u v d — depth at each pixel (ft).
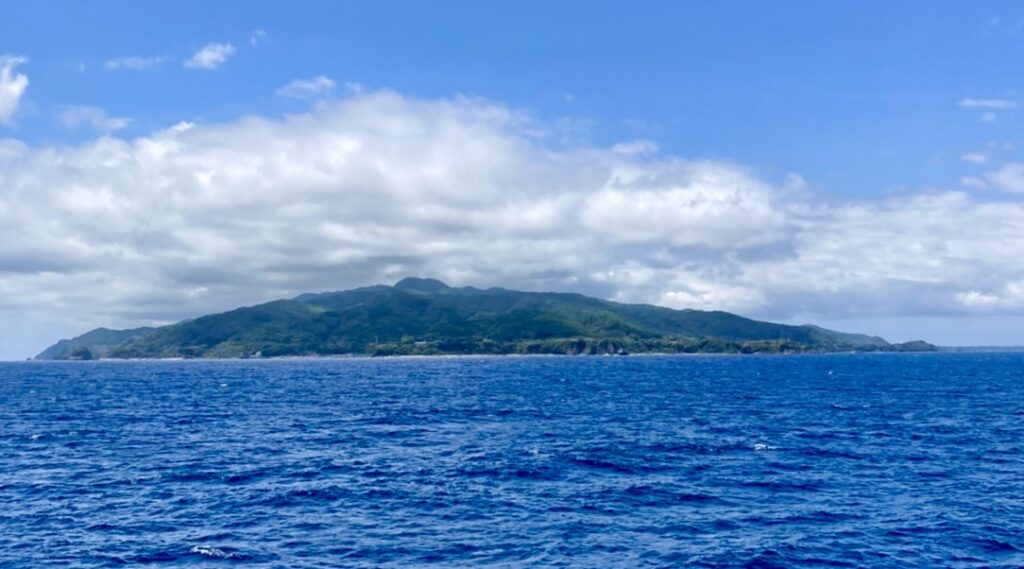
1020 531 115.75
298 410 331.57
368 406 352.49
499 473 162.40
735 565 100.32
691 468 168.96
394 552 106.22
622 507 132.05
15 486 151.74
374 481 154.61
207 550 107.24
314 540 112.16
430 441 218.18
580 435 230.48
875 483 152.46
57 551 107.14
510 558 103.55
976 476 159.94
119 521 123.13
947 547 107.96
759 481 154.20
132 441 221.05
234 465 175.11
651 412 311.88
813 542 110.42
